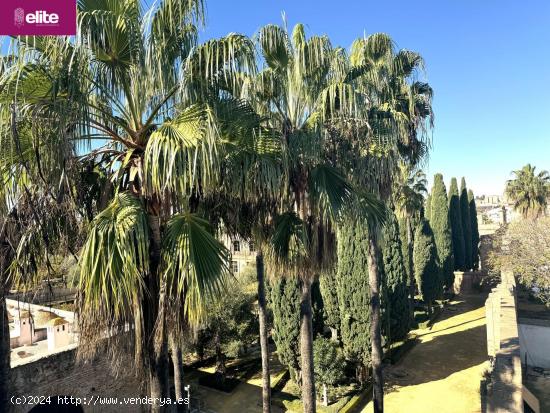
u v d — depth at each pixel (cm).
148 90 425
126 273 318
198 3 402
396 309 1438
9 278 456
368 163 683
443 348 1558
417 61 972
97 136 400
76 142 366
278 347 1232
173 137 346
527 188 2906
